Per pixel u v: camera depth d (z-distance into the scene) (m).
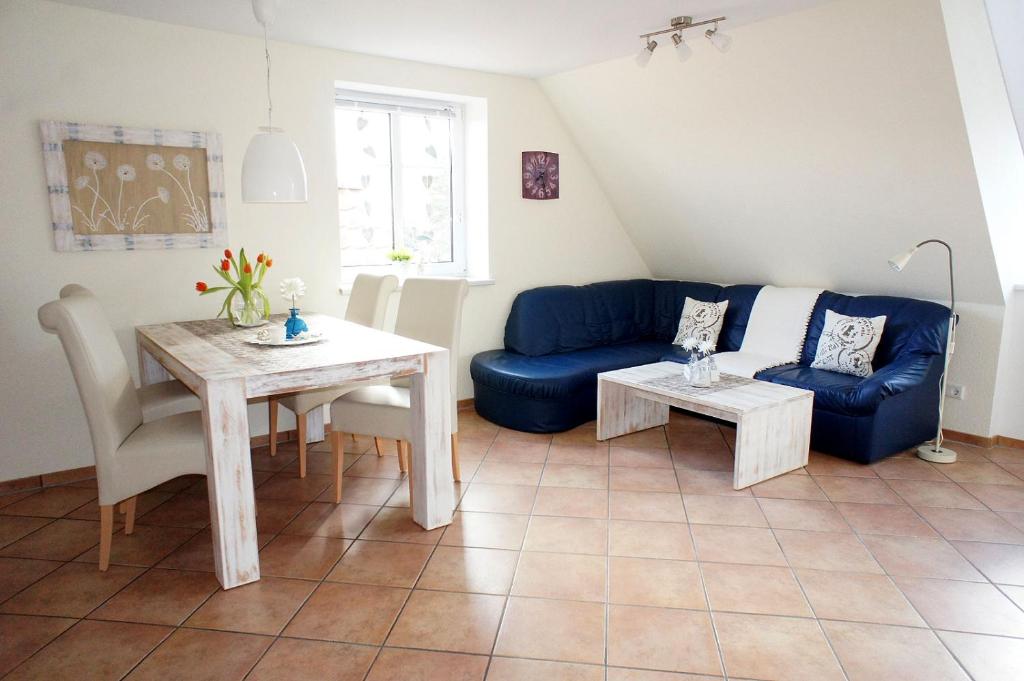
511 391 4.09
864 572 2.47
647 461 3.63
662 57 3.85
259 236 3.76
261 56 3.63
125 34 3.25
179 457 2.49
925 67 2.97
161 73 3.37
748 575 2.46
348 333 3.15
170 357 2.71
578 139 4.97
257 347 2.82
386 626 2.16
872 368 3.84
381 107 4.30
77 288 2.87
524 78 4.66
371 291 3.67
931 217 3.60
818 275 4.50
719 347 4.79
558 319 4.73
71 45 3.13
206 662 1.99
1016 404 3.77
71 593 2.36
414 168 4.54
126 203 3.35
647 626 2.15
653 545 2.69
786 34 3.27
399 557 2.60
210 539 2.78
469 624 2.17
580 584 2.40
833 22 3.07
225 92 3.55
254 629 2.15
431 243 4.70
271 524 2.89
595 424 4.28
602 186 5.24
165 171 3.43
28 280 3.18
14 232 3.12
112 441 2.42
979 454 3.71
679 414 4.56
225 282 3.68
